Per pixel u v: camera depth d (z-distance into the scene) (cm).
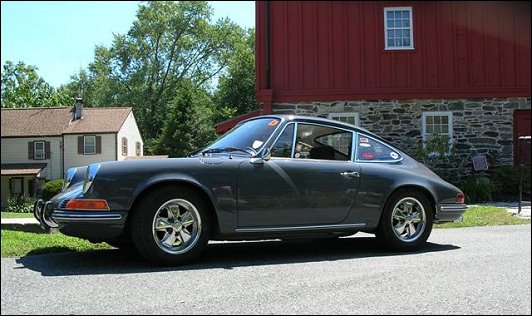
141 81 3550
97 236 434
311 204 497
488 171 1476
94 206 430
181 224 458
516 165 1472
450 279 415
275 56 1474
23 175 3080
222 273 429
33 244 573
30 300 352
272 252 536
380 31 1491
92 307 337
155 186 448
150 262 458
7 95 4950
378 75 1481
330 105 1473
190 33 3566
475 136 1490
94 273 429
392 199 535
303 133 518
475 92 1495
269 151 491
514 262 480
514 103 1503
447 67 1496
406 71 1486
